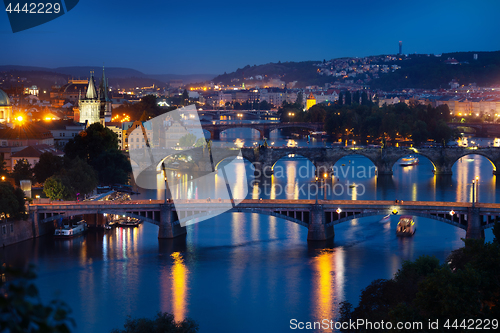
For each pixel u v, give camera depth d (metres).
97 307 134.75
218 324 125.19
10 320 16.42
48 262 170.12
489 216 192.50
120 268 164.62
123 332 95.50
